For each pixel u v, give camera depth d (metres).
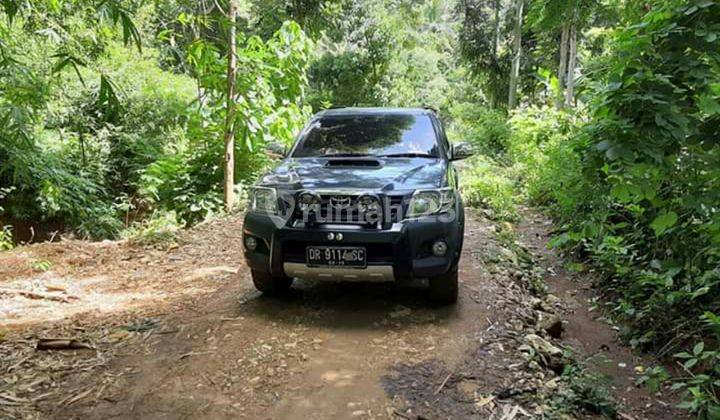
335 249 4.09
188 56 5.85
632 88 2.95
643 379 3.99
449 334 4.12
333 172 4.54
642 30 3.13
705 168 3.30
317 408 3.16
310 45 10.27
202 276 5.86
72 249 7.21
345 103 25.50
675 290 4.81
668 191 3.75
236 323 4.34
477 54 22.00
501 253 6.39
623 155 2.87
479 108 21.17
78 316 4.66
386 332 4.15
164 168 10.14
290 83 10.23
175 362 3.71
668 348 4.53
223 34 5.16
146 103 13.55
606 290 5.80
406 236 4.07
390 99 25.73
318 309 4.62
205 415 3.08
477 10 22.03
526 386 3.47
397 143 5.18
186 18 5.19
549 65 20.62
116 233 10.91
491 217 8.70
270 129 9.38
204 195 9.81
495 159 14.14
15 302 5.12
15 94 4.09
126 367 3.64
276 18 13.36
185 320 4.46
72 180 10.58
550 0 5.09
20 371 3.56
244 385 3.40
